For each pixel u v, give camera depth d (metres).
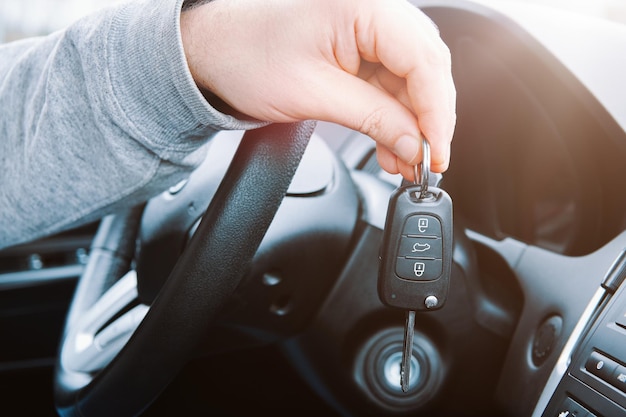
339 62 0.39
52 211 0.53
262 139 0.51
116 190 0.50
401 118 0.40
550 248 0.77
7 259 1.33
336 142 0.87
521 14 0.72
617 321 0.54
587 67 0.68
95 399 0.58
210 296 0.53
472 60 0.80
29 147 0.51
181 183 0.67
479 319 0.72
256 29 0.39
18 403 1.23
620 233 0.65
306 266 0.68
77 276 1.33
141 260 0.69
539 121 0.76
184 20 0.42
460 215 0.81
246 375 0.88
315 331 0.73
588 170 0.71
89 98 0.45
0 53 0.62
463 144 0.83
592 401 0.53
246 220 0.52
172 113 0.43
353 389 0.74
